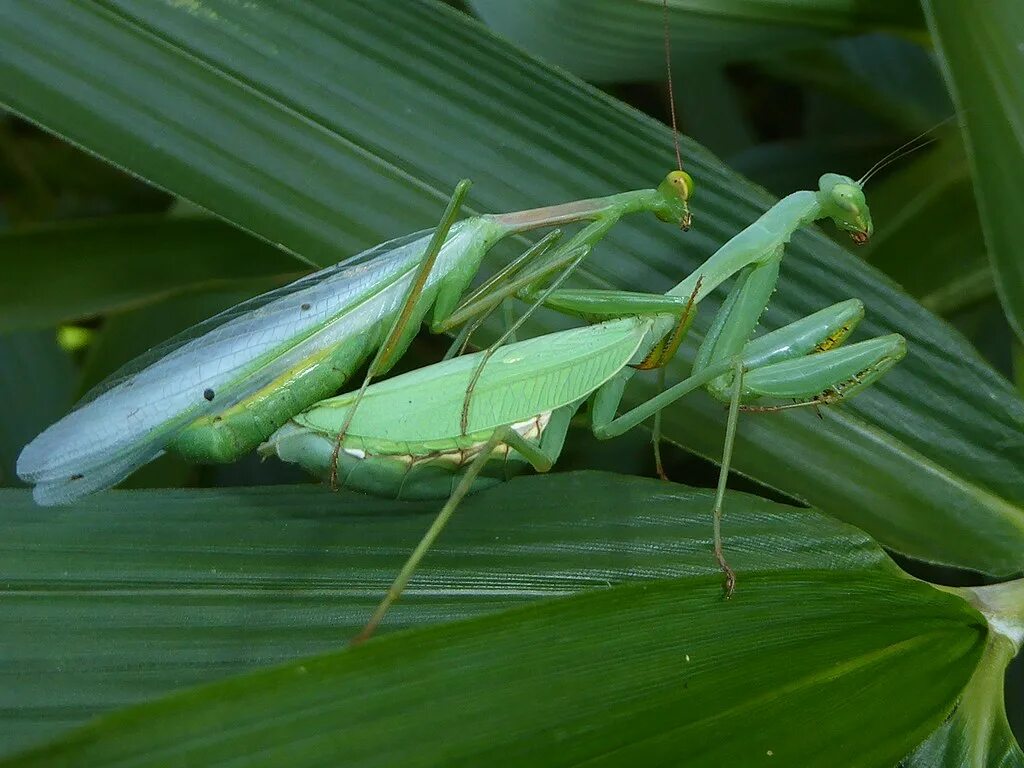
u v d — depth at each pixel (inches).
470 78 7.2
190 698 5.4
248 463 9.5
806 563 7.1
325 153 7.2
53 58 7.0
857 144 10.1
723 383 7.2
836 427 7.4
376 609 6.8
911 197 8.9
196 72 7.1
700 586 6.0
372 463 6.9
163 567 6.7
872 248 8.5
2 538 6.7
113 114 7.0
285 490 7.1
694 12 7.7
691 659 5.9
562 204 7.2
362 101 7.2
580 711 5.8
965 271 8.4
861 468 7.4
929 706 6.3
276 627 6.6
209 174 7.1
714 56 8.2
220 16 7.1
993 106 7.0
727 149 10.6
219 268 8.3
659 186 7.1
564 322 7.6
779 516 7.2
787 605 6.1
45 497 6.8
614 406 7.3
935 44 7.0
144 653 6.5
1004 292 7.1
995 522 7.3
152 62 7.1
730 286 7.6
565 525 7.1
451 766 5.7
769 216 7.2
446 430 6.9
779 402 7.2
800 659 6.1
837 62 10.1
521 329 7.6
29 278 8.1
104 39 7.0
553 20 7.9
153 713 5.3
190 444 6.9
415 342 10.1
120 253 8.2
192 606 6.6
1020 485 7.3
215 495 7.0
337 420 6.9
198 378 6.9
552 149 7.3
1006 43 6.9
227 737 5.4
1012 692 8.6
